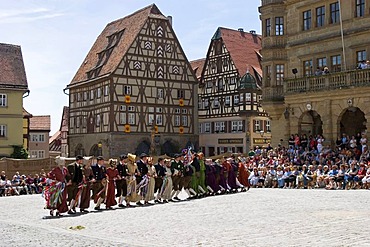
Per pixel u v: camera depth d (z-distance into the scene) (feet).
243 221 45.21
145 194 66.69
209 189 77.82
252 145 193.26
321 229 38.63
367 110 98.84
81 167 58.59
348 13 109.70
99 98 194.59
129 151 187.73
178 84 201.77
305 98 111.14
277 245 32.27
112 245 33.40
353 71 100.83
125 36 199.93
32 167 119.24
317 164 97.86
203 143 213.66
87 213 57.41
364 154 91.86
